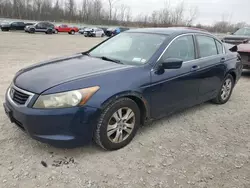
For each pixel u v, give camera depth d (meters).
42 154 2.91
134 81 3.05
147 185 2.52
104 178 2.58
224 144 3.41
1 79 6.17
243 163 2.99
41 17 74.12
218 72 4.53
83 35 36.94
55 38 26.38
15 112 2.74
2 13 70.69
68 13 76.00
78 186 2.45
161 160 2.95
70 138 2.68
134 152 3.07
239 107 4.95
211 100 5.02
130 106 3.09
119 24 69.25
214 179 2.67
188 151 3.17
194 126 3.93
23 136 3.26
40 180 2.50
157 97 3.37
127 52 3.70
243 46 8.00
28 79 2.88
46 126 2.61
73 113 2.62
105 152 3.03
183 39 3.89
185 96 3.87
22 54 11.93
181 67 3.67
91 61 3.46
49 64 3.38
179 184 2.56
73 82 2.70
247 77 8.07
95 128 2.83
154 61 3.36
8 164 2.70
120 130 3.07
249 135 3.73
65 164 2.76
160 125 3.87
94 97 2.72
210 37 4.55
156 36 3.81
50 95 2.59
